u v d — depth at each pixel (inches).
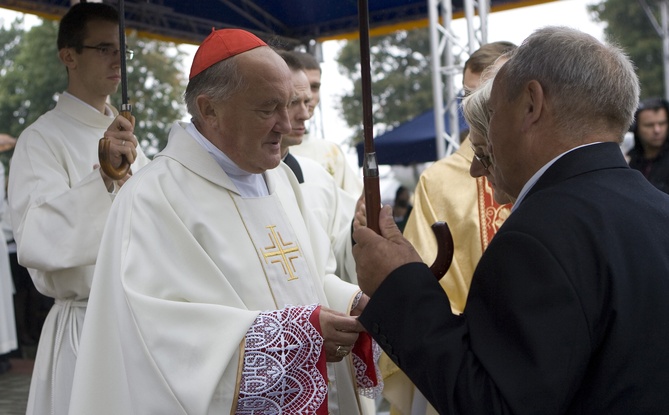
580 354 60.5
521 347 61.2
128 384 87.2
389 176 854.5
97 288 91.7
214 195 95.5
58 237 114.0
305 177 145.9
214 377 83.2
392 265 70.9
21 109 717.3
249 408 87.5
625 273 63.1
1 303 274.7
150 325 85.4
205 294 89.1
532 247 63.2
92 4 131.7
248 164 95.7
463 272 135.1
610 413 62.1
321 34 266.5
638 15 1312.7
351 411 103.8
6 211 327.6
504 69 71.2
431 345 65.3
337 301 105.6
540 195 67.4
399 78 1257.4
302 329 86.8
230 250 93.8
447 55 300.4
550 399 59.6
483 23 279.1
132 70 732.7
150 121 744.3
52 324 123.7
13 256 335.9
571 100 67.8
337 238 135.7
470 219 135.7
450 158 143.1
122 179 113.9
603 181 67.6
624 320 61.6
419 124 403.2
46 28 710.5
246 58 92.0
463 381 62.7
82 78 131.3
